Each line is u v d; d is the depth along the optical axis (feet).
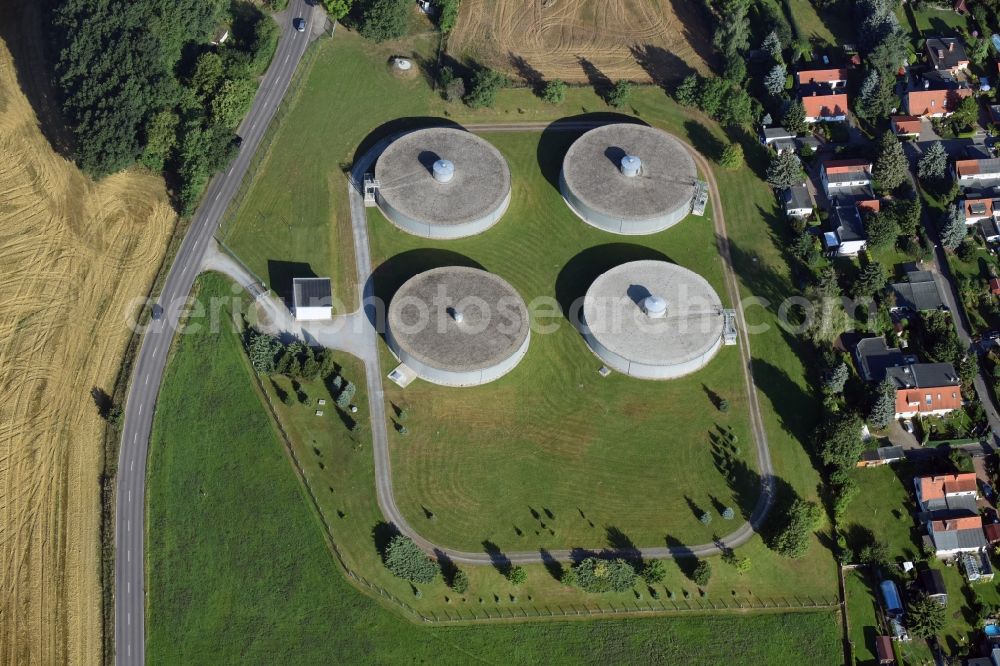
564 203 597.93
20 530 490.90
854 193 602.85
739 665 465.88
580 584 474.49
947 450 521.24
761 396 534.37
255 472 503.61
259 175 598.34
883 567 486.38
